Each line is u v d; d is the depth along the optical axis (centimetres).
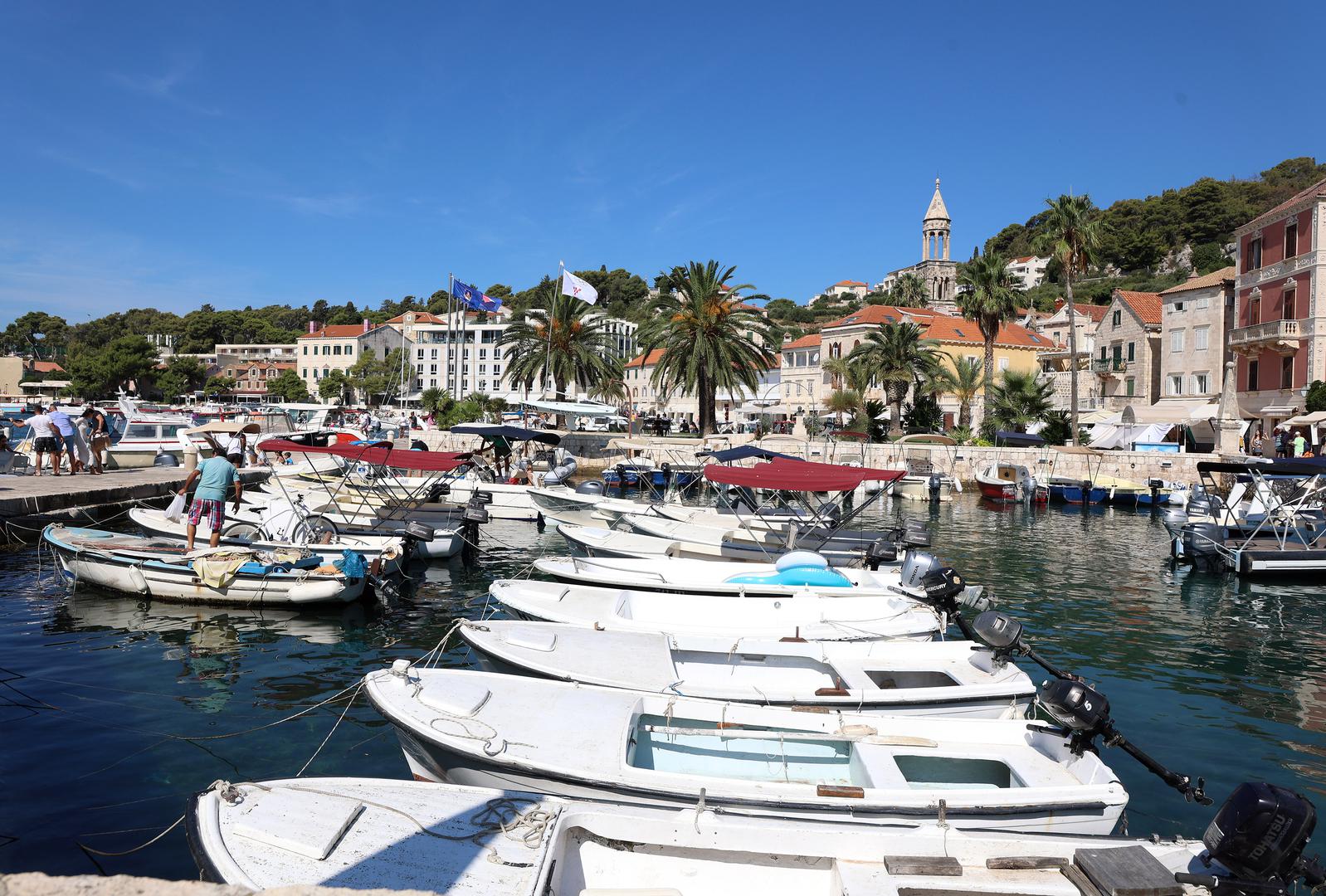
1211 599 1777
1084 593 1831
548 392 4416
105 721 909
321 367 12669
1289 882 444
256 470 2894
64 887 287
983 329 5259
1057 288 11231
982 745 657
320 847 434
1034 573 2073
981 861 480
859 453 4631
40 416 2603
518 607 1023
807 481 1582
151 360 10638
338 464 2888
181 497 1706
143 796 733
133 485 2353
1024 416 4947
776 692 776
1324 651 1359
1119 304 6116
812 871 488
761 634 976
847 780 662
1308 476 2467
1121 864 449
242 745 852
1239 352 4622
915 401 5694
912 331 5334
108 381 10331
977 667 877
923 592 1066
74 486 2272
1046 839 492
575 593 1106
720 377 4434
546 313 5228
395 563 1619
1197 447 4944
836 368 5812
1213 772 866
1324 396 3769
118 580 1455
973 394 5631
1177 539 2177
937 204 10919
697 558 1658
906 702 773
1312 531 2258
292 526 1655
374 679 711
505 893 411
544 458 3875
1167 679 1202
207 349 14975
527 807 496
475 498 2250
